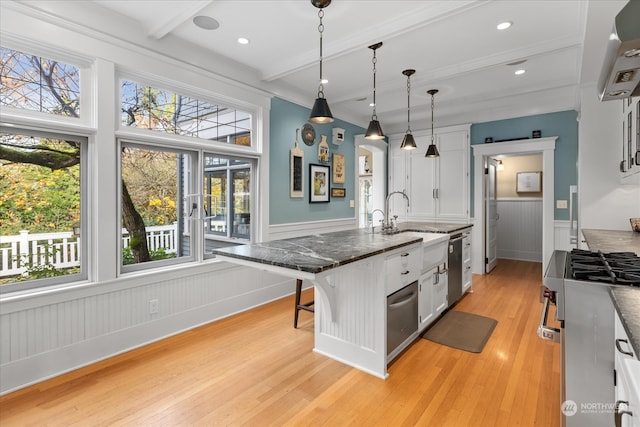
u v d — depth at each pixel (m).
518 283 4.72
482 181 5.18
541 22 2.56
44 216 2.32
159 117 2.97
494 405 1.97
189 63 3.03
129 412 1.90
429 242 3.04
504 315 3.45
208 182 3.36
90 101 2.48
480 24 2.60
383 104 4.79
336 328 2.52
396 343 2.51
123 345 2.64
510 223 6.59
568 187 4.54
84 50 2.39
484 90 4.14
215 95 3.33
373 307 2.32
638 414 0.86
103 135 2.51
